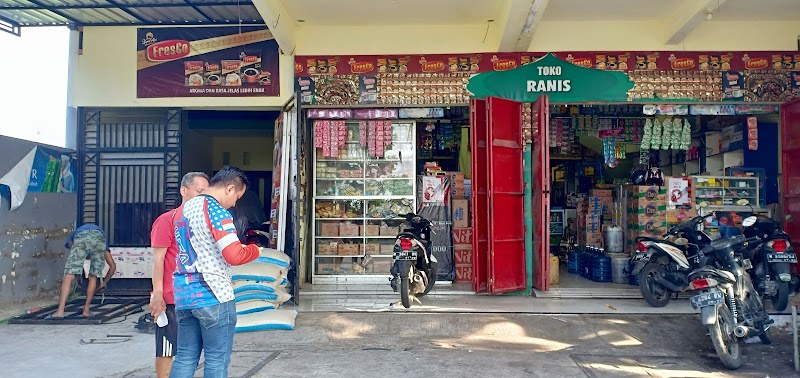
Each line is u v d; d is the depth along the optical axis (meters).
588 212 8.90
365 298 6.71
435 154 9.38
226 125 9.05
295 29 7.11
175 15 7.02
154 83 7.29
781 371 4.41
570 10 6.62
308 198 7.80
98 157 7.45
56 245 7.02
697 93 6.97
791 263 6.06
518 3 5.90
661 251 6.16
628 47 6.99
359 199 7.87
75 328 5.68
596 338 5.34
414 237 6.39
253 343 5.18
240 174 3.23
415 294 6.56
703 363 4.63
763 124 8.02
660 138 7.30
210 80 7.27
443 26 7.09
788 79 6.96
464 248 7.64
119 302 6.90
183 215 3.02
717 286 4.42
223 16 7.07
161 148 7.39
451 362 4.57
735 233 6.20
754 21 6.97
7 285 6.16
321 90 7.10
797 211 6.75
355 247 7.87
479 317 5.76
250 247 3.02
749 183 7.80
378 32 7.12
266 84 7.23
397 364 4.51
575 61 6.98
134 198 7.42
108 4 6.59
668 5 6.46
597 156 10.45
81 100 7.33
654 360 4.70
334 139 7.43
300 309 6.09
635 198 7.69
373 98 7.09
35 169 6.70
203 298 2.88
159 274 3.54
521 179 6.96
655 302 6.15
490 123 6.50
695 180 7.70
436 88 7.06
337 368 4.39
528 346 5.14
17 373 4.25
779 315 5.70
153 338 5.29
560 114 8.27
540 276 6.74
